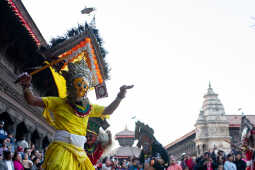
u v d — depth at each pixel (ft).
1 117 53.78
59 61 13.93
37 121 69.62
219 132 178.50
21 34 47.39
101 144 25.79
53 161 11.98
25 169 37.83
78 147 12.74
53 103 12.94
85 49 14.69
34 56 52.01
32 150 49.39
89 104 13.74
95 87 15.67
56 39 15.01
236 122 187.01
